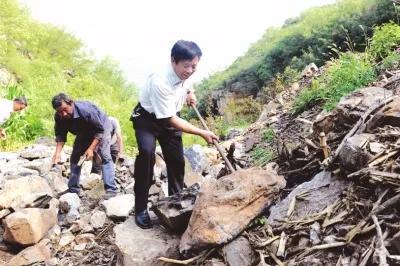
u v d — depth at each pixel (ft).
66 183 20.39
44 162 20.84
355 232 8.43
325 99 18.92
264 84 58.95
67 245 14.06
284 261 9.07
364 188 9.35
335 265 8.27
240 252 9.68
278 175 11.69
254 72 61.77
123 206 14.89
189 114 51.06
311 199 10.08
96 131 16.47
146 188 11.85
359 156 9.56
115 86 72.54
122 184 19.70
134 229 11.85
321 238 9.00
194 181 16.26
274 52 59.00
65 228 15.01
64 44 73.97
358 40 43.91
